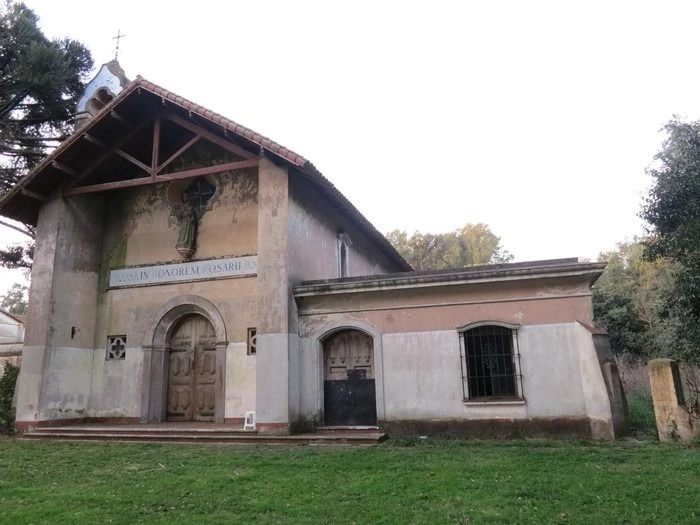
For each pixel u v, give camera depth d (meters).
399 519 5.91
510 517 5.89
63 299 14.84
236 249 14.92
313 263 14.94
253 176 15.30
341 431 12.56
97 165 15.13
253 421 13.13
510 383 11.92
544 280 11.93
